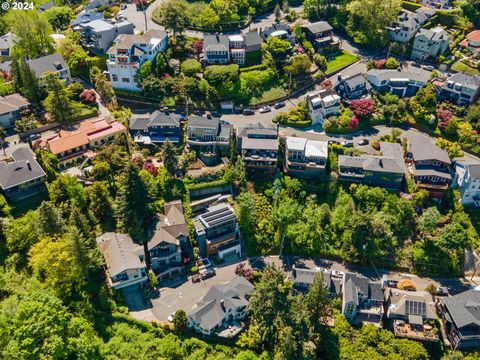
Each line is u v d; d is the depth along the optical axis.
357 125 141.88
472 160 134.50
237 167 125.88
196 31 168.88
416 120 145.12
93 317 96.81
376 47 173.38
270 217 120.56
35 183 113.06
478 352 97.44
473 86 145.12
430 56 167.50
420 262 115.88
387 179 125.62
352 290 101.81
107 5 185.50
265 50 158.38
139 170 120.44
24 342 82.19
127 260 102.44
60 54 150.50
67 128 132.88
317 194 126.62
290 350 88.38
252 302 94.50
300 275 107.44
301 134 140.00
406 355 95.00
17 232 102.19
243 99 148.25
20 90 139.62
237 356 94.38
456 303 102.31
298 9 188.88
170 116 133.12
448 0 185.50
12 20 152.50
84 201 110.88
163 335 96.69
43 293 90.25
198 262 112.19
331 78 158.62
